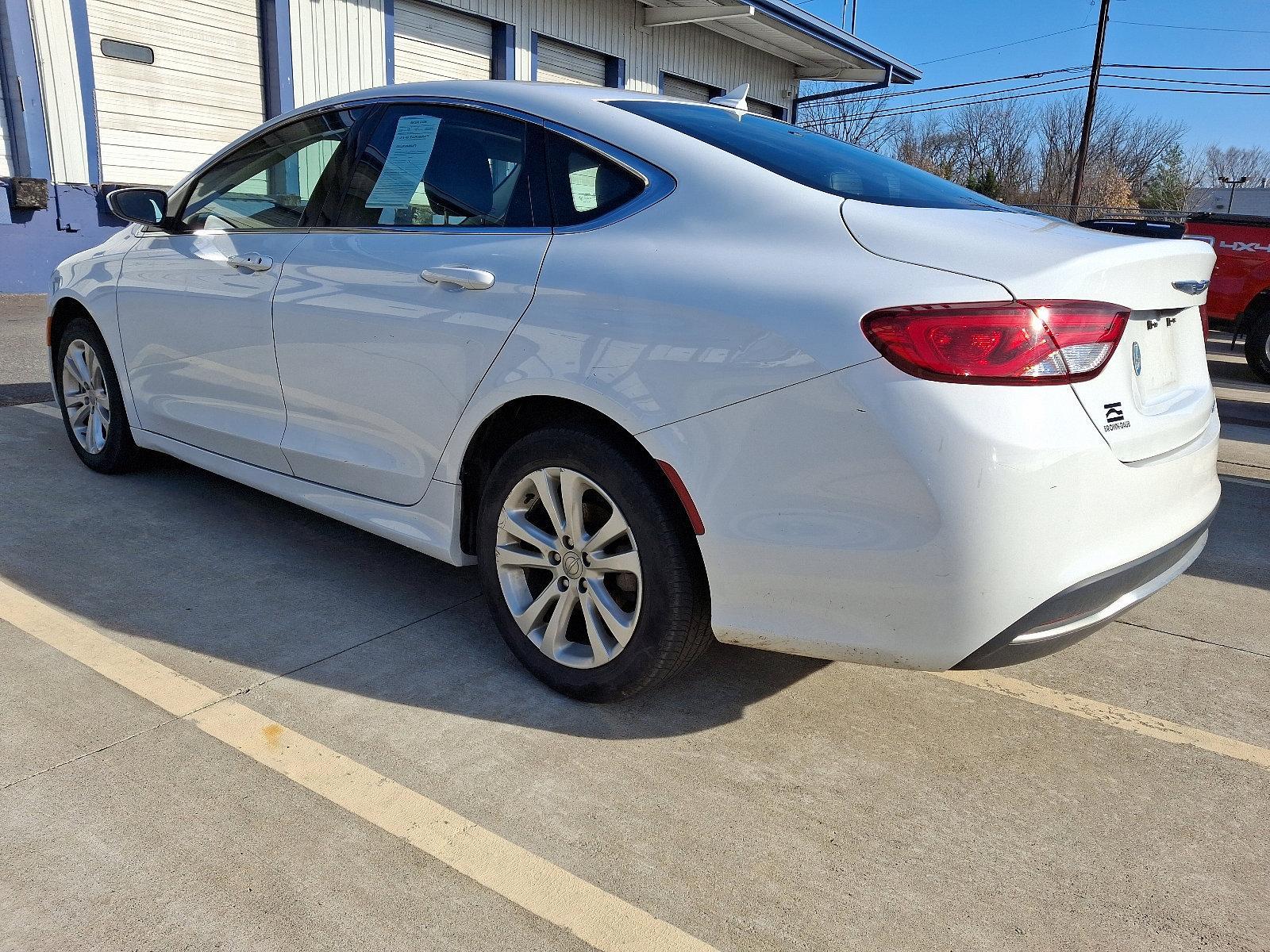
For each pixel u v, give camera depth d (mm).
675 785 2182
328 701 2443
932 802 2176
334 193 3023
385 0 12305
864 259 2037
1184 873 1975
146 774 2092
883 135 44812
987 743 2443
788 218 2188
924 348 1854
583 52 15578
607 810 2074
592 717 2443
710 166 2344
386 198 2865
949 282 1920
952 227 2141
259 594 3062
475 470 2676
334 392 2896
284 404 3100
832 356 1924
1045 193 53250
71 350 4109
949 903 1854
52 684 2439
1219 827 2137
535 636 2547
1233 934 1807
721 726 2447
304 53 11594
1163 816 2172
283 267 3027
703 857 1943
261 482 3258
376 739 2285
